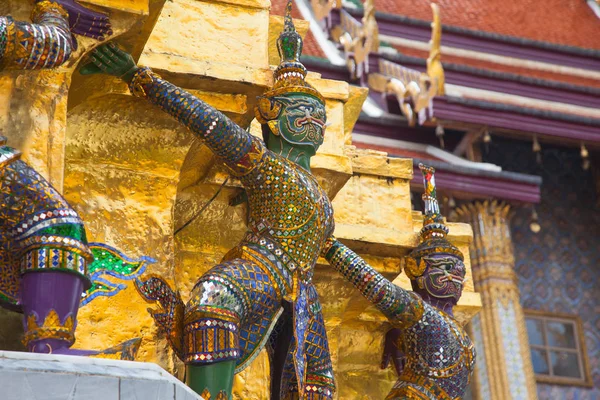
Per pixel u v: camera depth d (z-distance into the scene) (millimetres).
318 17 19859
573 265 20172
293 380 4727
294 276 4617
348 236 6176
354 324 6820
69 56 4203
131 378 3176
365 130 18344
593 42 22875
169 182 5137
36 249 3771
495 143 20750
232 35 5238
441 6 22625
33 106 4328
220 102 5094
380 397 6867
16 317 4492
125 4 4500
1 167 3818
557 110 19016
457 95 18297
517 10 23406
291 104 4914
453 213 18094
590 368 19188
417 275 5820
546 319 19484
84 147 5016
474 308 7332
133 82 4633
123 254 4828
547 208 20625
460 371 5449
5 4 4402
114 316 4699
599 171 21109
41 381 3039
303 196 4680
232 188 5582
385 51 18812
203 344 4211
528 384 17250
